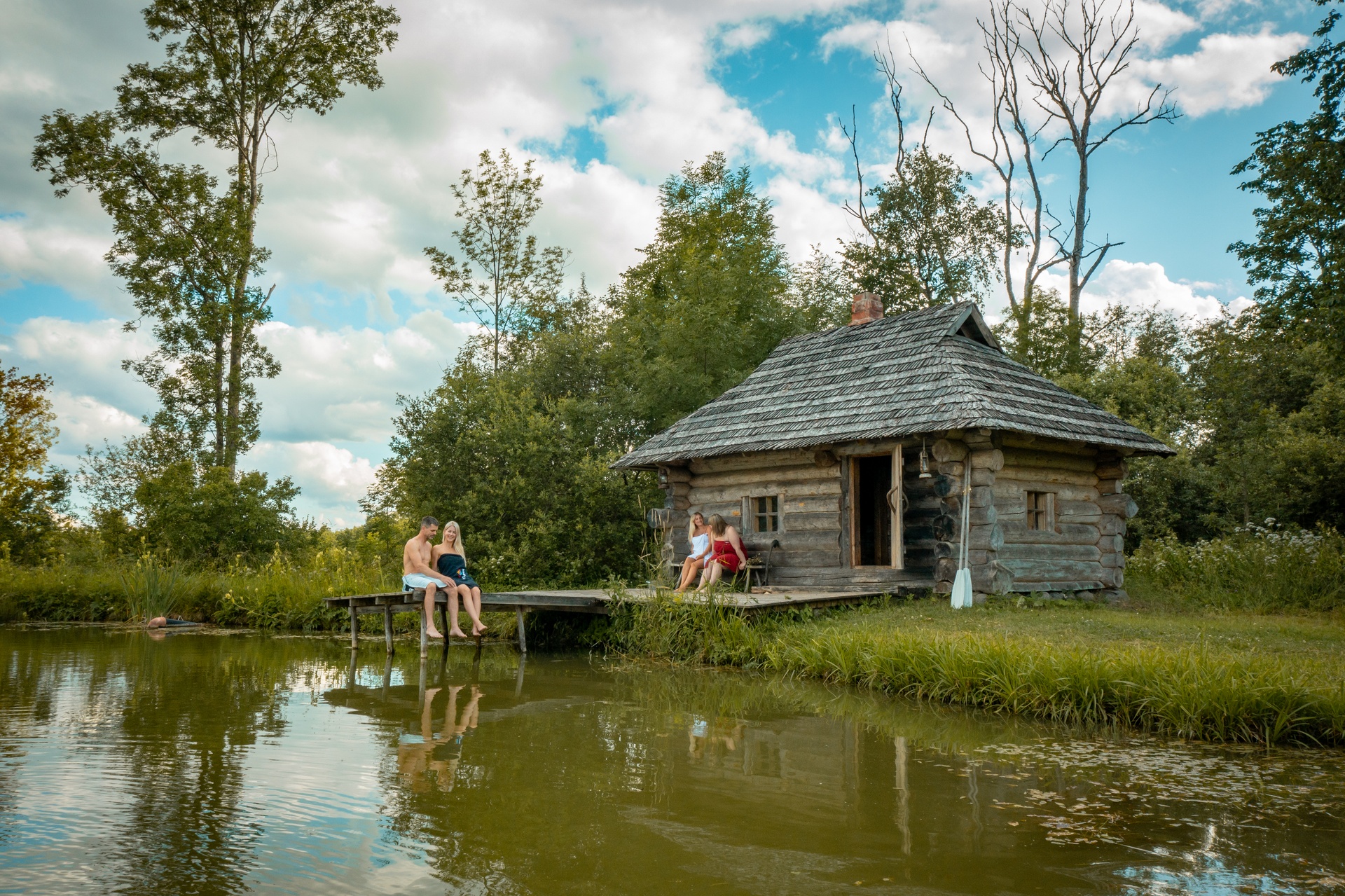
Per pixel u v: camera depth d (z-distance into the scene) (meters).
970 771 5.25
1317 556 12.99
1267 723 5.95
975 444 11.62
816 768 5.30
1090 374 26.33
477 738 6.10
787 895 3.38
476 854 3.80
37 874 3.54
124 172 22.75
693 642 10.54
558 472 16.92
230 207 23.38
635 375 22.28
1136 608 12.18
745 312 24.59
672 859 3.76
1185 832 4.14
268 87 24.17
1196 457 25.25
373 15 25.23
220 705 7.40
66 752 5.62
